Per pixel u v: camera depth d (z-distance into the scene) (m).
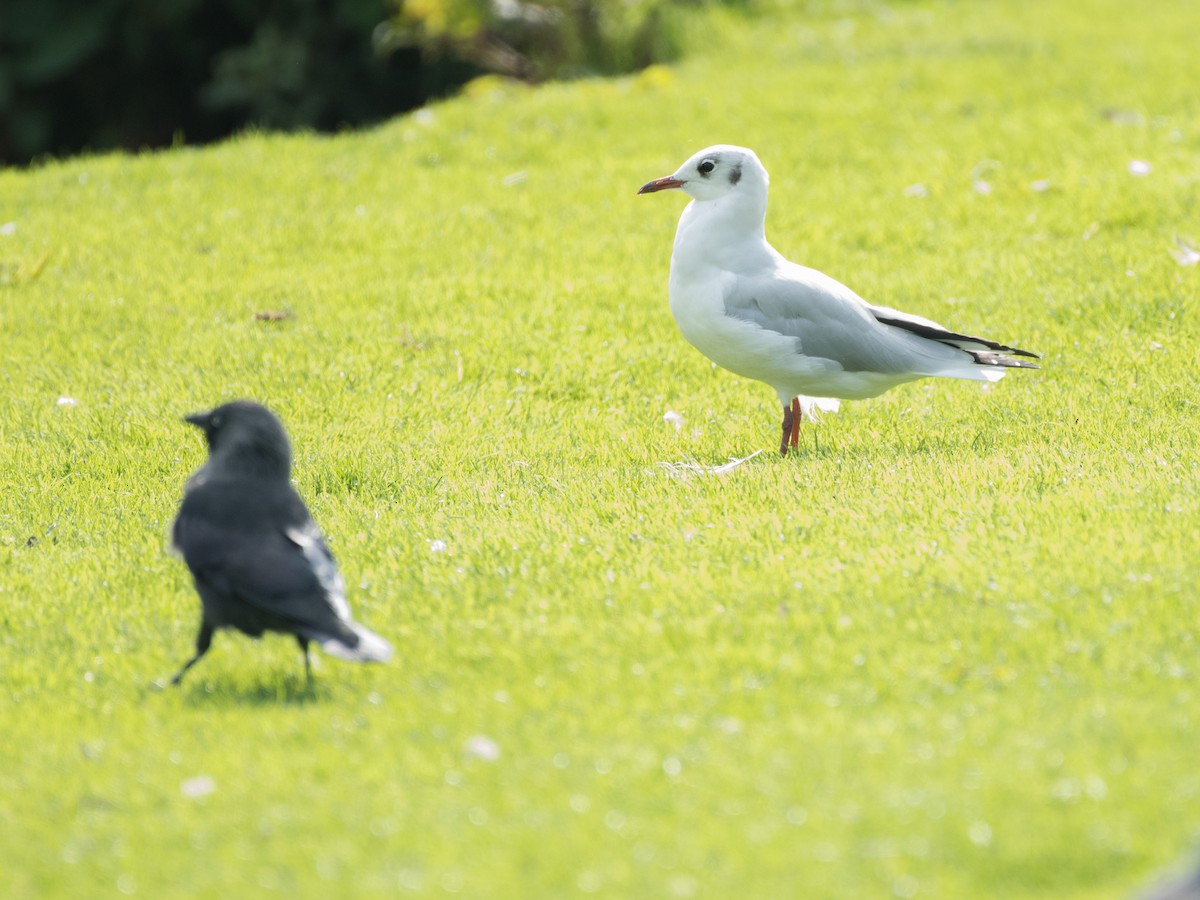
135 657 9.08
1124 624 8.40
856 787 6.82
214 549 8.13
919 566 9.37
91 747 7.89
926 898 5.97
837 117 23.56
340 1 32.41
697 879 6.17
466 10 28.70
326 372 14.84
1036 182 19.47
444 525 10.98
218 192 21.44
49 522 11.59
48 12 32.78
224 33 34.91
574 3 30.08
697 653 8.45
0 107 33.06
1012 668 8.02
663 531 10.45
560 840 6.53
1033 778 6.77
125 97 35.22
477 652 8.73
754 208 11.96
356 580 9.98
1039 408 12.96
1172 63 25.95
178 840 6.80
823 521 10.33
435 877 6.30
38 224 20.27
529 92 27.05
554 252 18.31
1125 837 6.25
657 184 12.06
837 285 12.05
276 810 6.98
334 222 19.80
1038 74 25.59
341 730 7.87
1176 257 16.28
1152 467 10.96
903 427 12.90
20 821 7.09
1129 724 7.24
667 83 26.62
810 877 6.14
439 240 18.95
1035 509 10.20
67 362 15.48
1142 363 13.79
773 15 33.31
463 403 13.99
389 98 34.09
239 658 9.00
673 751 7.33
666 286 17.02
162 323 16.48
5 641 9.41
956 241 17.88
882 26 31.92
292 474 12.34
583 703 7.95
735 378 14.55
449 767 7.34
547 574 9.79
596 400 14.16
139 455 12.98
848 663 8.22
